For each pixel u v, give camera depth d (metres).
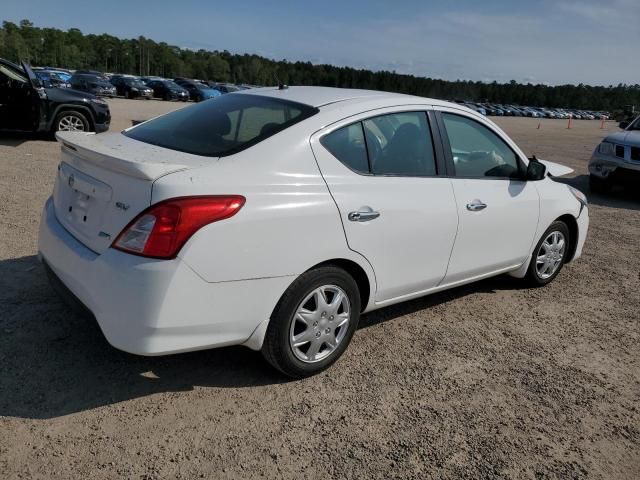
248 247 2.79
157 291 2.59
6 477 2.35
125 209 2.71
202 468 2.51
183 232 2.61
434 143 3.83
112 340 2.70
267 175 2.94
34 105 10.66
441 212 3.73
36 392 2.94
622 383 3.60
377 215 3.32
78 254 2.88
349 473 2.56
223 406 2.98
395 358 3.65
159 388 3.09
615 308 4.85
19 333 3.48
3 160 9.00
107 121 11.86
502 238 4.36
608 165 10.16
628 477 2.72
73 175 3.15
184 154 3.04
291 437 2.78
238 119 3.36
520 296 4.95
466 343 3.95
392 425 2.94
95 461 2.49
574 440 2.96
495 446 2.85
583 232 5.38
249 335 2.96
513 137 25.12
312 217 3.02
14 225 5.55
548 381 3.53
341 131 3.30
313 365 3.27
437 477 2.59
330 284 3.21
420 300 4.68
